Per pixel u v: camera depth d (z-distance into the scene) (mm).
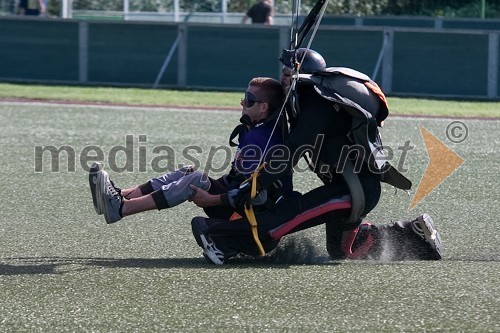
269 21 67938
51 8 72375
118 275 16672
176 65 58938
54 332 13562
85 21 59469
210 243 17703
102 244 19844
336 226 18219
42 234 20797
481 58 56375
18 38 60250
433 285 15961
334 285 15945
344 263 18047
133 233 20969
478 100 55625
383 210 24016
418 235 18453
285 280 16281
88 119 42312
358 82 17250
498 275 16750
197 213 23141
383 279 16391
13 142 35000
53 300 15070
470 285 15977
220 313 14375
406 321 14000
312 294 15375
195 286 15875
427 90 57031
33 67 60312
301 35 18266
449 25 70750
